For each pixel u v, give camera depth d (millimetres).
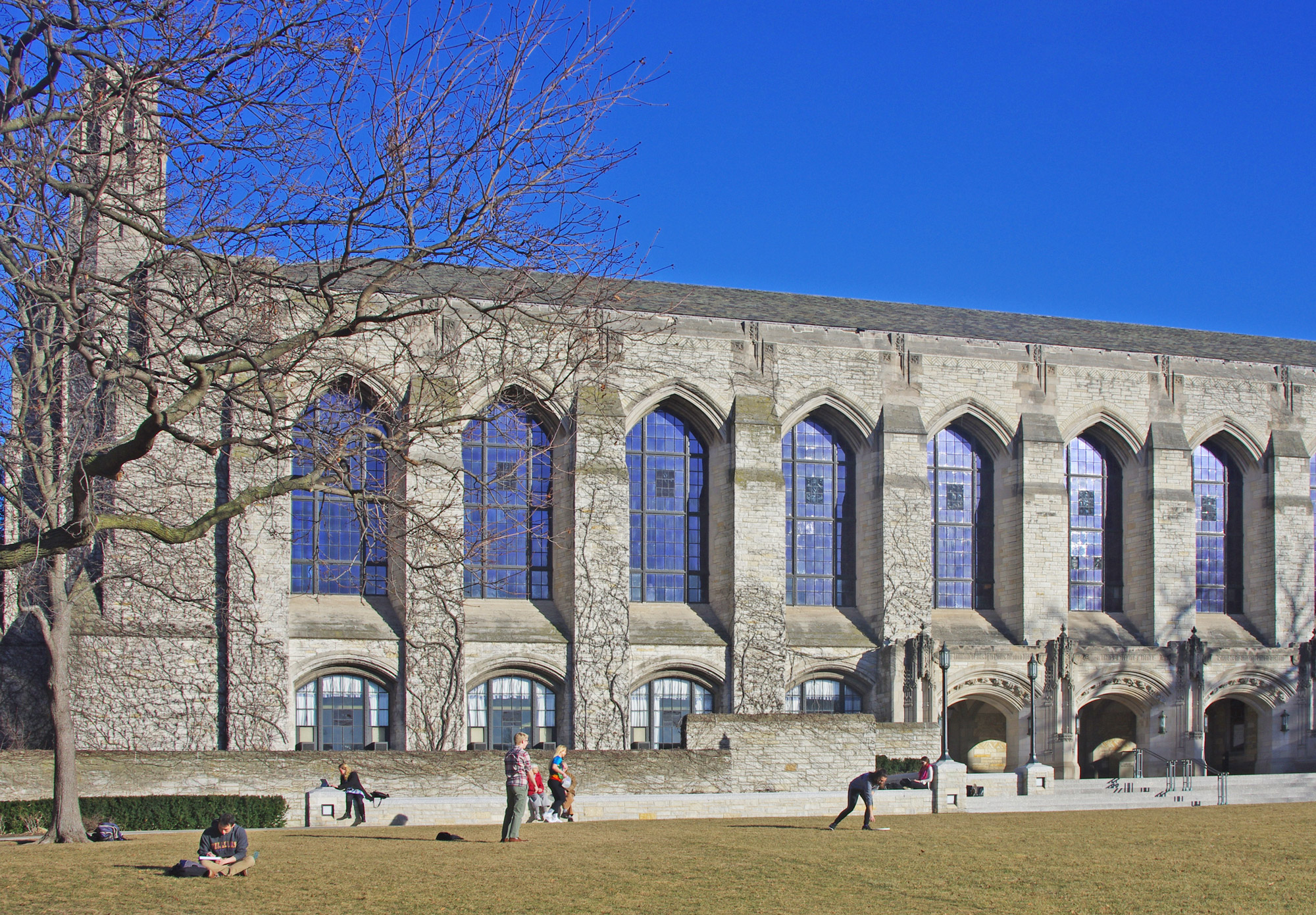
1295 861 28594
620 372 54438
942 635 58969
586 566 53594
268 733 48094
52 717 33281
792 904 22188
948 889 24016
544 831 33938
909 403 59719
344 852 28203
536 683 53781
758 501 56281
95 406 36500
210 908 21062
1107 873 26359
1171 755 60000
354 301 30406
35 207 25094
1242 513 65625
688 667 55406
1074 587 62812
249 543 48469
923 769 47062
